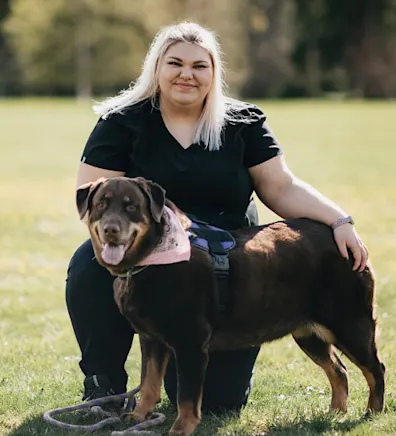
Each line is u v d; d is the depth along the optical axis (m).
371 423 5.24
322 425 5.23
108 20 70.12
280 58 68.19
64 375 6.51
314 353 5.59
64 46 70.38
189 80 5.36
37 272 10.86
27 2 71.31
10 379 6.36
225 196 5.57
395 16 64.62
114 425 5.25
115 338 5.63
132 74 70.50
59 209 16.41
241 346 5.21
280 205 5.66
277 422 5.37
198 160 5.48
